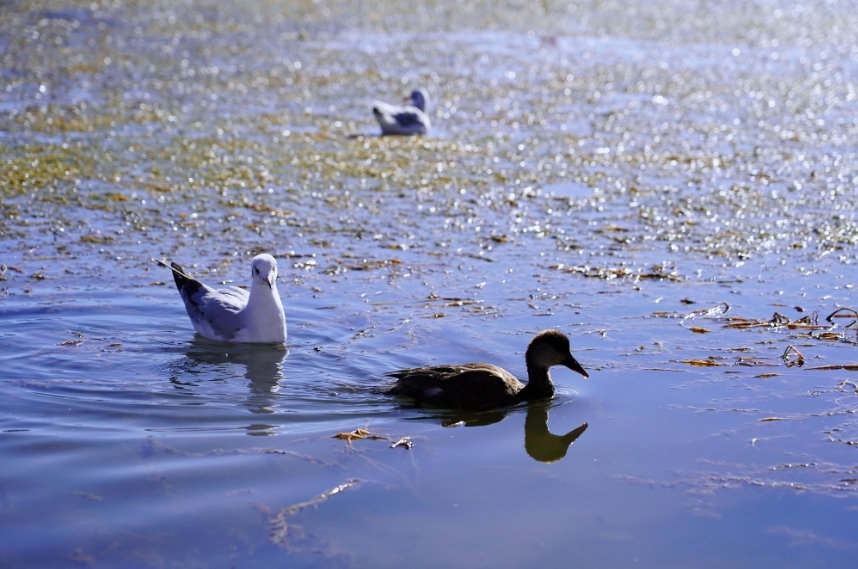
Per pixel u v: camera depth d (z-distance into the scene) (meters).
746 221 14.57
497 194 16.00
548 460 7.45
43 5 34.78
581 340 9.97
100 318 10.45
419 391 8.60
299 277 11.91
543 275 12.07
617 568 6.04
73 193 15.17
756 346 9.82
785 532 6.46
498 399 8.55
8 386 8.59
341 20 35.38
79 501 6.65
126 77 24.95
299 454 7.41
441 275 12.04
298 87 24.89
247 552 6.12
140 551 6.11
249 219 14.26
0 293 10.94
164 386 8.77
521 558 6.12
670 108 23.53
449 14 37.53
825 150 19.38
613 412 8.36
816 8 40.56
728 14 39.12
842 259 12.74
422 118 20.75
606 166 18.06
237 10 36.09
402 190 16.17
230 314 10.02
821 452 7.57
